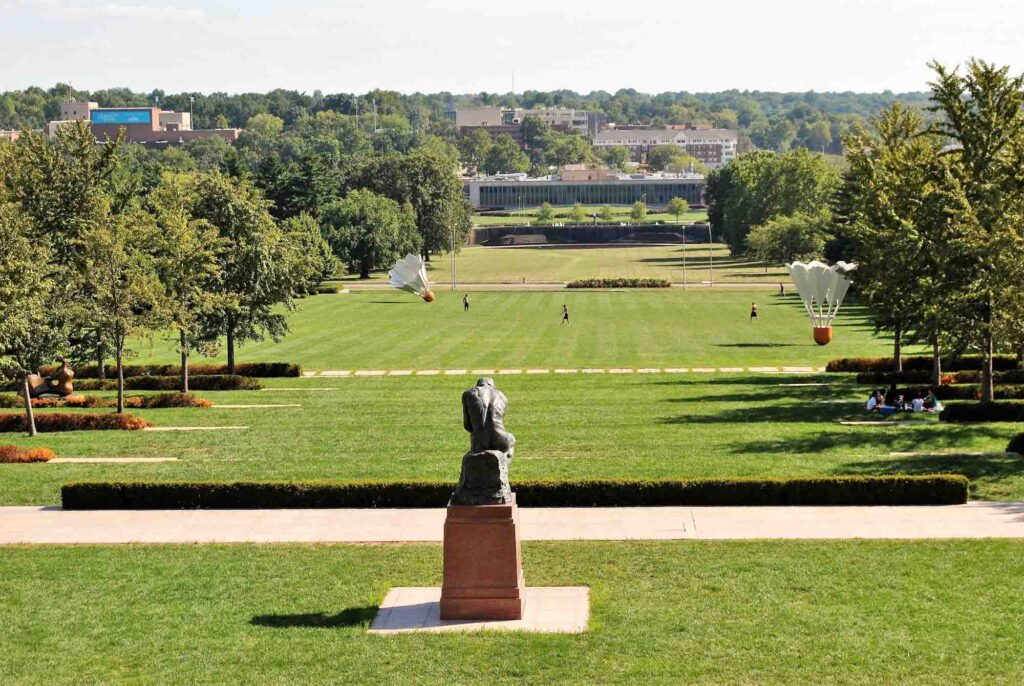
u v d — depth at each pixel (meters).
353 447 49.19
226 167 178.38
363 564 32.16
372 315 124.56
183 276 68.06
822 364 83.12
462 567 27.75
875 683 23.95
